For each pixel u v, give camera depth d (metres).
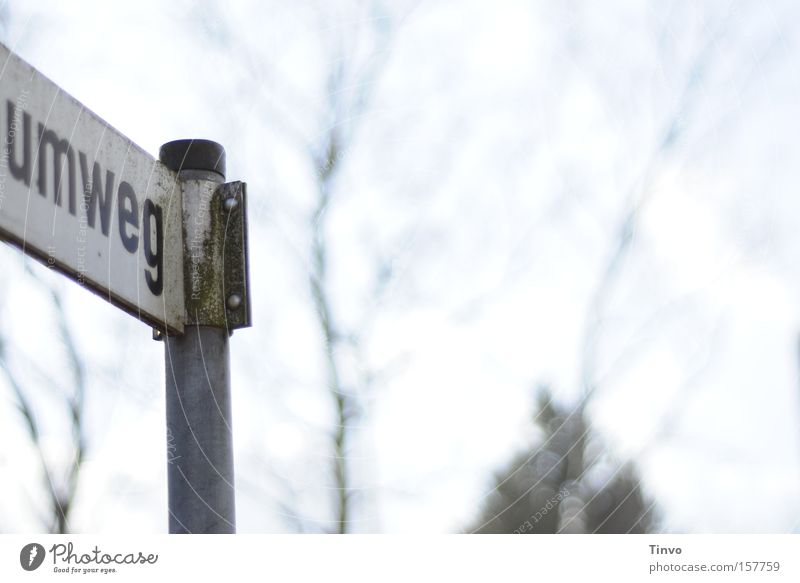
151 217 1.68
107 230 1.59
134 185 1.65
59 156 1.54
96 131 1.62
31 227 1.47
